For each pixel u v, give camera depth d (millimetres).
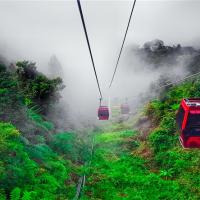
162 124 28484
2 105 21531
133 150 28344
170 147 25266
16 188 14734
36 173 17344
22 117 22156
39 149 20234
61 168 19453
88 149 28938
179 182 20234
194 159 22250
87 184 20594
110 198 19062
